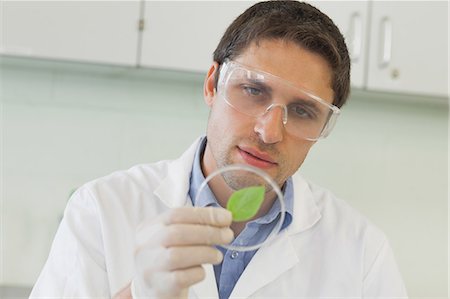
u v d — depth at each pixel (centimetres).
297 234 129
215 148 109
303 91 104
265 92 104
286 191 129
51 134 212
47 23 181
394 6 196
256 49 108
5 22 180
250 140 104
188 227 90
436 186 231
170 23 187
